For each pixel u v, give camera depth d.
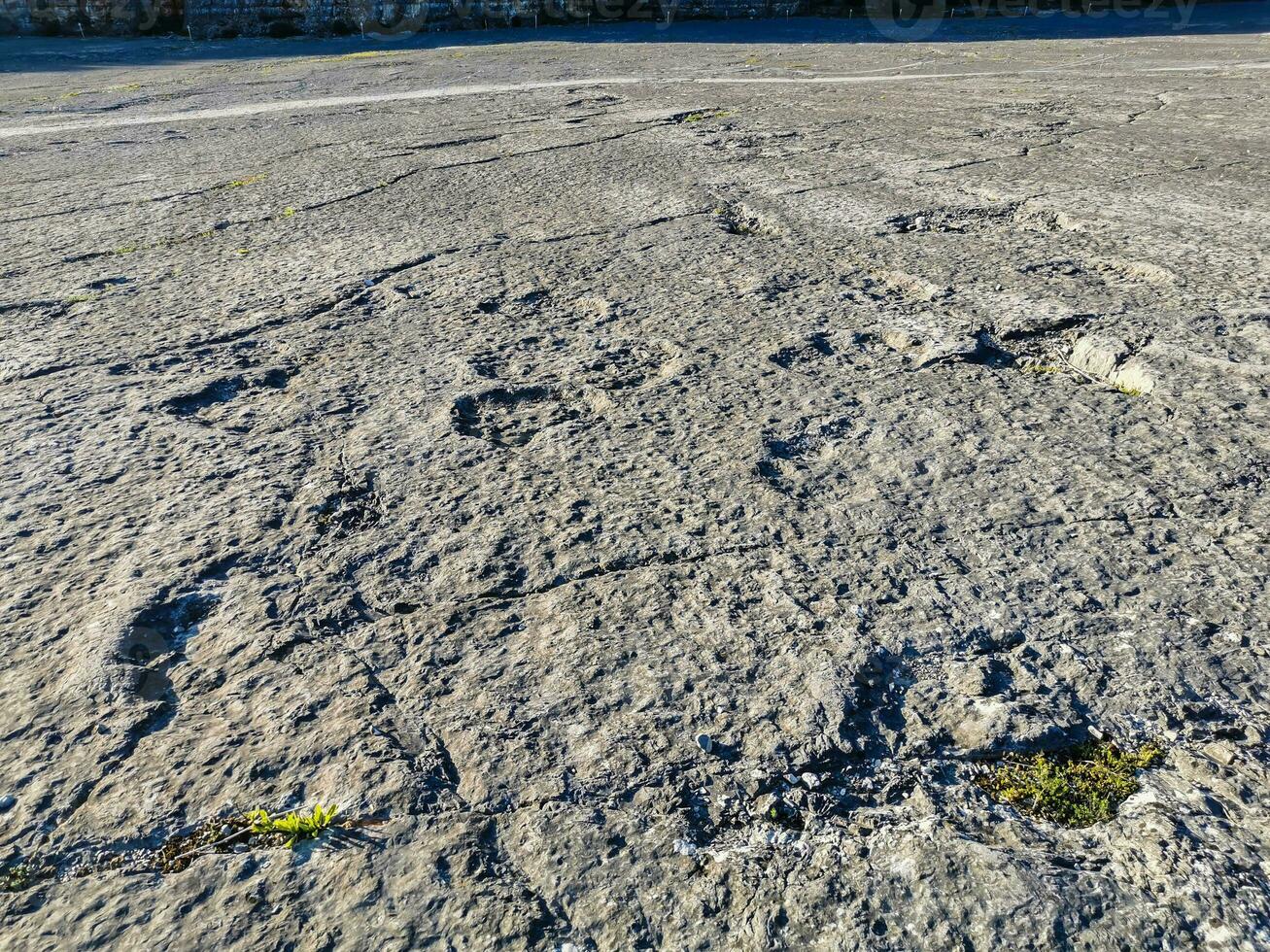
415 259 3.70
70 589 1.80
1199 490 2.02
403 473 2.17
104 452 2.29
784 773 1.40
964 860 1.26
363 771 1.41
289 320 3.12
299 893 1.25
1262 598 1.70
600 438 2.31
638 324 2.99
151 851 1.31
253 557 1.88
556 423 2.40
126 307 3.27
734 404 2.45
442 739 1.47
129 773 1.42
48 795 1.39
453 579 1.81
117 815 1.36
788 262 3.54
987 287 3.21
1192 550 1.84
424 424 2.39
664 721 1.49
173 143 6.78
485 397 2.54
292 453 2.27
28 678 1.59
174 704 1.54
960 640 1.63
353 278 3.50
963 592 1.74
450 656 1.63
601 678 1.57
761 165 5.24
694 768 1.41
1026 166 5.01
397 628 1.70
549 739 1.46
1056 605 1.70
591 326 2.99
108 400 2.55
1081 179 4.67
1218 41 13.48
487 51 14.37
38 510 2.05
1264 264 3.30
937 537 1.90
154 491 2.12
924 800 1.36
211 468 2.20
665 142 6.06
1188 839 1.28
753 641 1.64
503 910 1.22
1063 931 1.17
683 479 2.12
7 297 3.40
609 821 1.34
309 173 5.43
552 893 1.24
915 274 3.36
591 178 5.05
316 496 2.08
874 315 3.00
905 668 1.58
